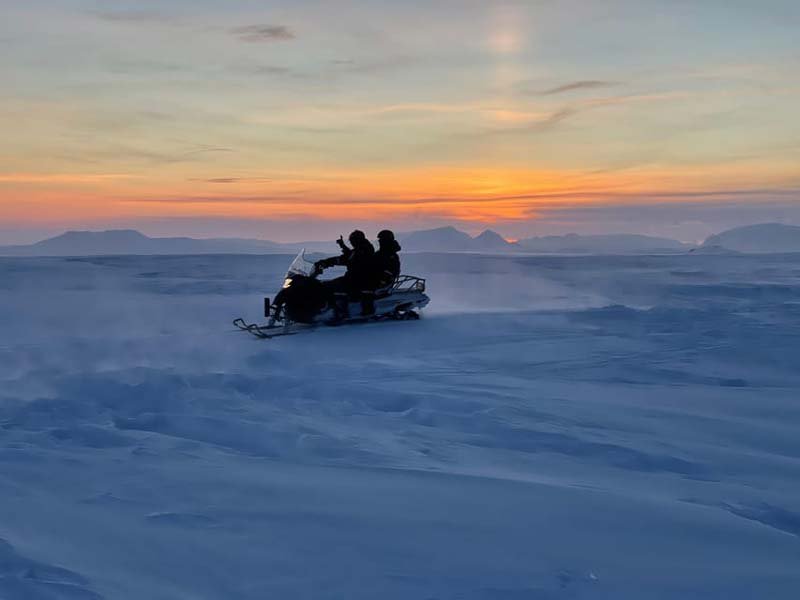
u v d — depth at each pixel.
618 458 5.71
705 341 11.75
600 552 3.64
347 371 9.50
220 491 4.49
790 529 4.40
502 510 4.20
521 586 3.25
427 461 5.50
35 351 10.68
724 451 5.92
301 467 5.11
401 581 3.28
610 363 10.03
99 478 4.75
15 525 3.89
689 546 3.76
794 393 8.08
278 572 3.35
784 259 81.38
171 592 3.15
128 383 7.86
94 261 51.00
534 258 77.12
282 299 13.22
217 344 11.58
